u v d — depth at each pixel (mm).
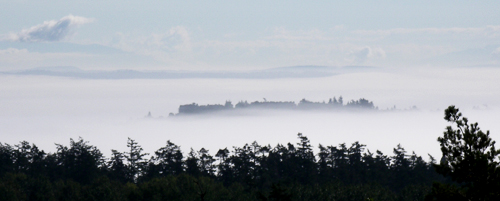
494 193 76812
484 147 79938
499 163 78938
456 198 79000
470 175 79438
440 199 80125
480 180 77812
